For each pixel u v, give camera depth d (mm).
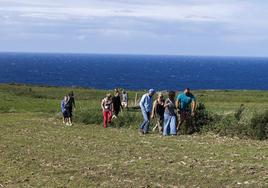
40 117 39344
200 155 19500
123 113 34906
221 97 76062
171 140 24266
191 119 27312
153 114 27625
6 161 18781
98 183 15164
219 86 179500
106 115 31047
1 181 15562
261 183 14711
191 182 15031
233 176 15617
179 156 19312
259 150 20828
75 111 36156
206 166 17188
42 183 15273
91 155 19828
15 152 20734
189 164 17562
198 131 27141
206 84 188500
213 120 27594
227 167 16953
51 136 26016
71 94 33312
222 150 20797
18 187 14781
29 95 74125
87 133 27453
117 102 32594
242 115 27953
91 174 16328
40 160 18906
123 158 19031
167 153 20062
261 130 24984
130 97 70688
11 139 24797
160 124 28031
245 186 14430
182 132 27203
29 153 20469
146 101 27344
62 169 17188
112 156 19531
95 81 189875
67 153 20328
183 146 22062
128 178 15711
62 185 14984
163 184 14891
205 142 23500
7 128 30078
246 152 20219
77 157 19406
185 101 27188
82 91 83688
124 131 28641
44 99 67500
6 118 38312
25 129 29516
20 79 188875
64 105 32938
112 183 15109
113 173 16391
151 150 20906
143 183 15031
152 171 16562
